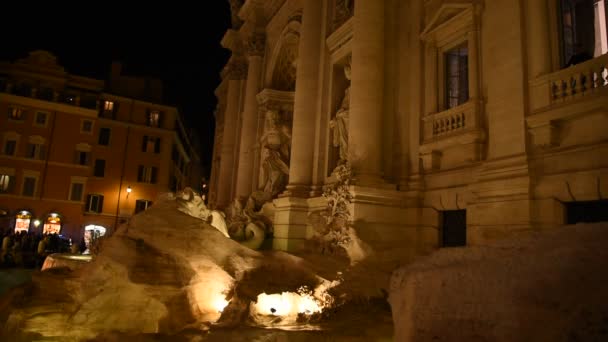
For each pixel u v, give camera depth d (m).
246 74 29.03
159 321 9.01
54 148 40.66
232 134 29.11
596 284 2.78
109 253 10.12
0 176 38.56
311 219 14.63
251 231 18.78
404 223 12.79
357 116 13.56
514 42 10.06
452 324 3.55
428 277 3.95
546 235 3.85
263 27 26.02
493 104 10.43
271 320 8.84
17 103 39.72
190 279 9.80
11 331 9.19
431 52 13.07
